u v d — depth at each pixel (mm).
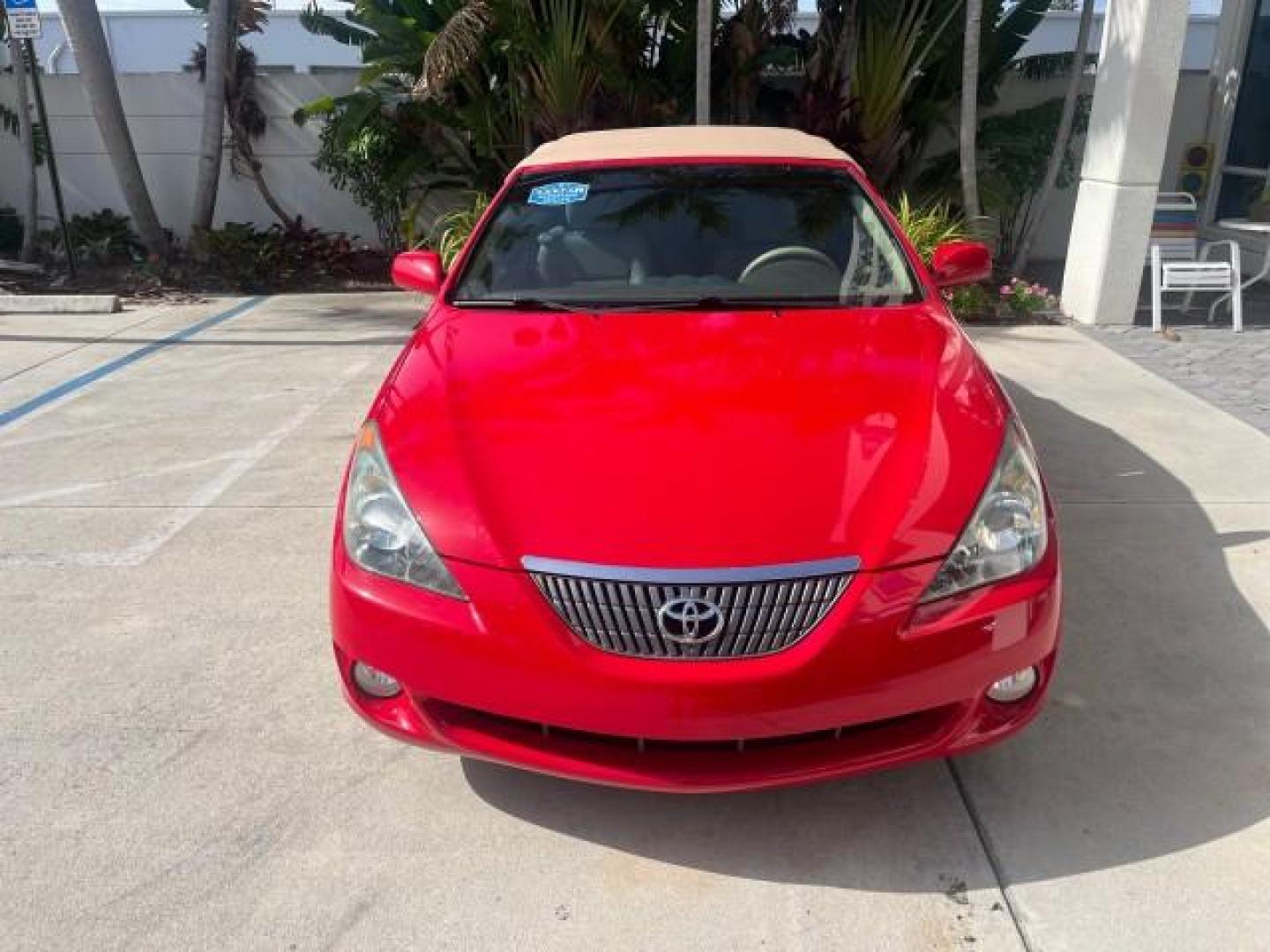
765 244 3537
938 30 8531
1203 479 4531
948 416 2598
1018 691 2393
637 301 3344
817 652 2158
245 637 3404
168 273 9828
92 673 3217
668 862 2426
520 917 2279
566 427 2574
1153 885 2305
